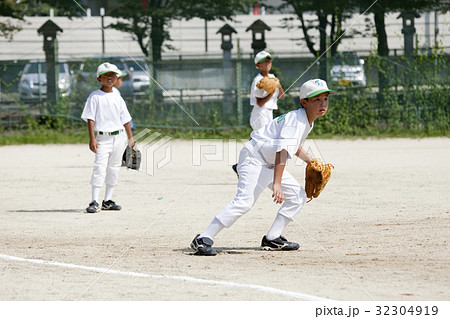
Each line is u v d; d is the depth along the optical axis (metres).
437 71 42.03
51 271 12.28
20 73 44.31
